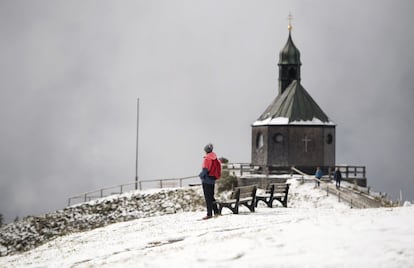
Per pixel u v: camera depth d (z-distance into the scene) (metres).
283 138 76.88
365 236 21.25
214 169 32.28
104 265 22.97
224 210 37.88
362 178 74.56
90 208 66.44
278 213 33.12
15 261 31.06
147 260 22.28
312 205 55.16
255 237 22.77
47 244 36.16
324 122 77.81
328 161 78.12
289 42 84.12
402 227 22.08
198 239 25.33
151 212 63.59
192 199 64.12
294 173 76.00
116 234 32.88
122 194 69.12
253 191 34.72
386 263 18.69
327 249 20.31
